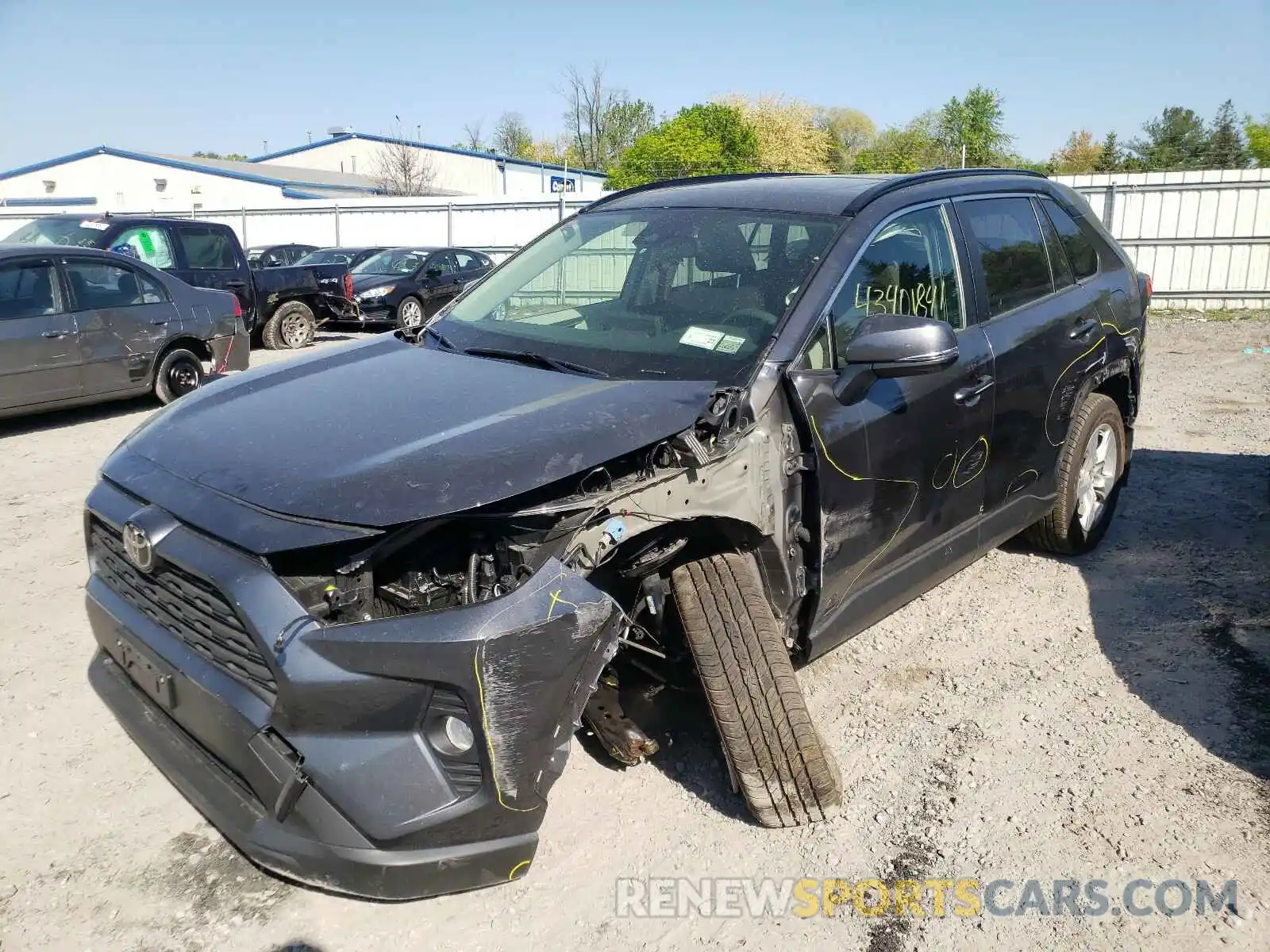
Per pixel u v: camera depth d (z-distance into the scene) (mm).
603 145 57750
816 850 2879
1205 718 3574
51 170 45750
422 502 2271
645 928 2568
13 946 2475
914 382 3465
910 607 4594
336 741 2262
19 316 7941
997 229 4219
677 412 2725
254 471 2525
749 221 3639
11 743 3373
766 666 2869
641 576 2934
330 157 59500
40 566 5027
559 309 3660
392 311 16047
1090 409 4816
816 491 3074
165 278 9133
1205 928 2566
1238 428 8055
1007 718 3600
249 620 2270
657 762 3295
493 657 2246
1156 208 16969
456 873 2322
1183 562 5066
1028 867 2805
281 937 2523
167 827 2965
